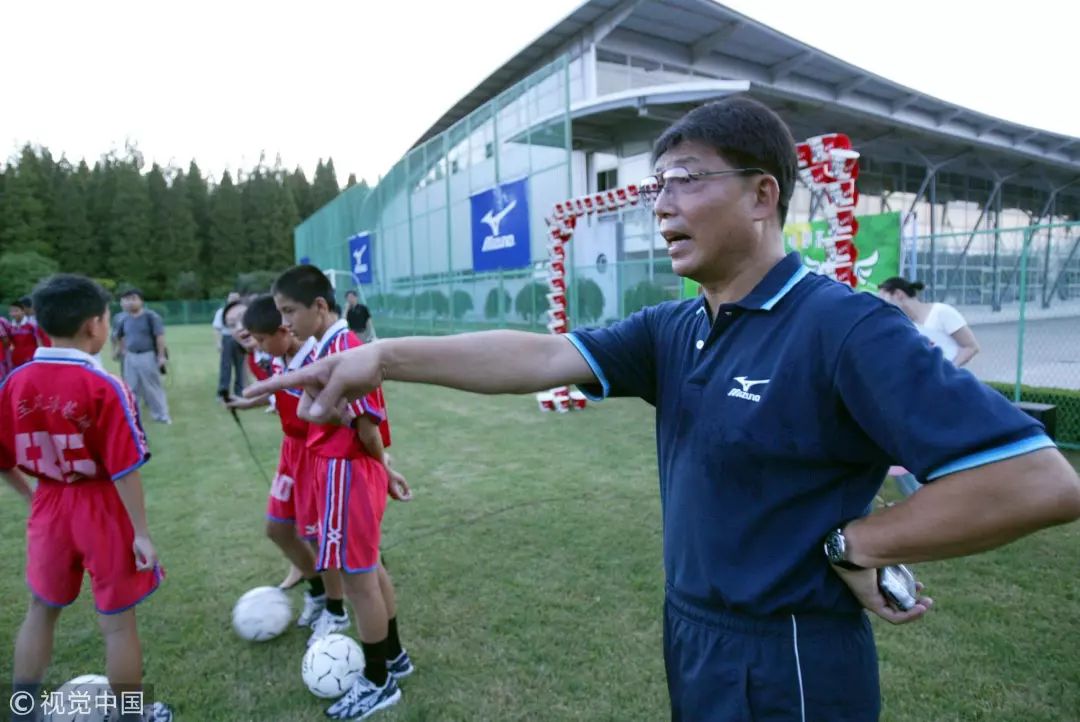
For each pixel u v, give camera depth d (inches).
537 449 249.6
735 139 41.4
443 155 684.1
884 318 36.8
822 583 39.9
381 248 885.2
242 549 157.6
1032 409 203.9
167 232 2060.8
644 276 605.9
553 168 503.5
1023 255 252.1
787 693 40.6
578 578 136.6
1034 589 124.4
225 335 357.1
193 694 100.8
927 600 40.1
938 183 1034.1
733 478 41.2
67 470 84.5
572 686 100.1
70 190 1952.5
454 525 168.7
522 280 568.4
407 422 309.9
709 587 42.7
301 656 112.0
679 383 46.5
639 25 747.4
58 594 88.0
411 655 109.3
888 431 34.5
